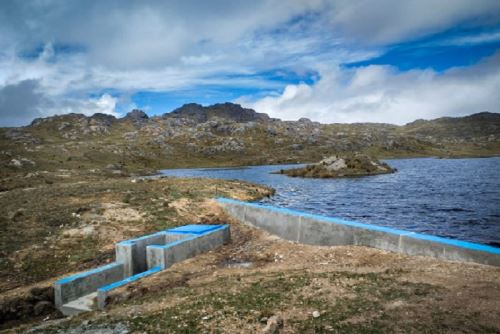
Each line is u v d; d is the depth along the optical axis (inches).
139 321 419.8
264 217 978.1
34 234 897.5
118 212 1123.9
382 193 2244.1
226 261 756.0
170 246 724.0
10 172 3464.6
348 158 4126.5
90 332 401.7
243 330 375.6
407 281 498.6
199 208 1210.0
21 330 442.6
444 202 1802.4
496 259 575.5
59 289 599.5
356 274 554.9
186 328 388.2
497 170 3828.7
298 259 731.4
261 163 7736.2
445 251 637.9
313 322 383.2
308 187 2701.8
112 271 689.6
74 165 4493.1
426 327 351.3
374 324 366.6
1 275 693.9
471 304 397.1
